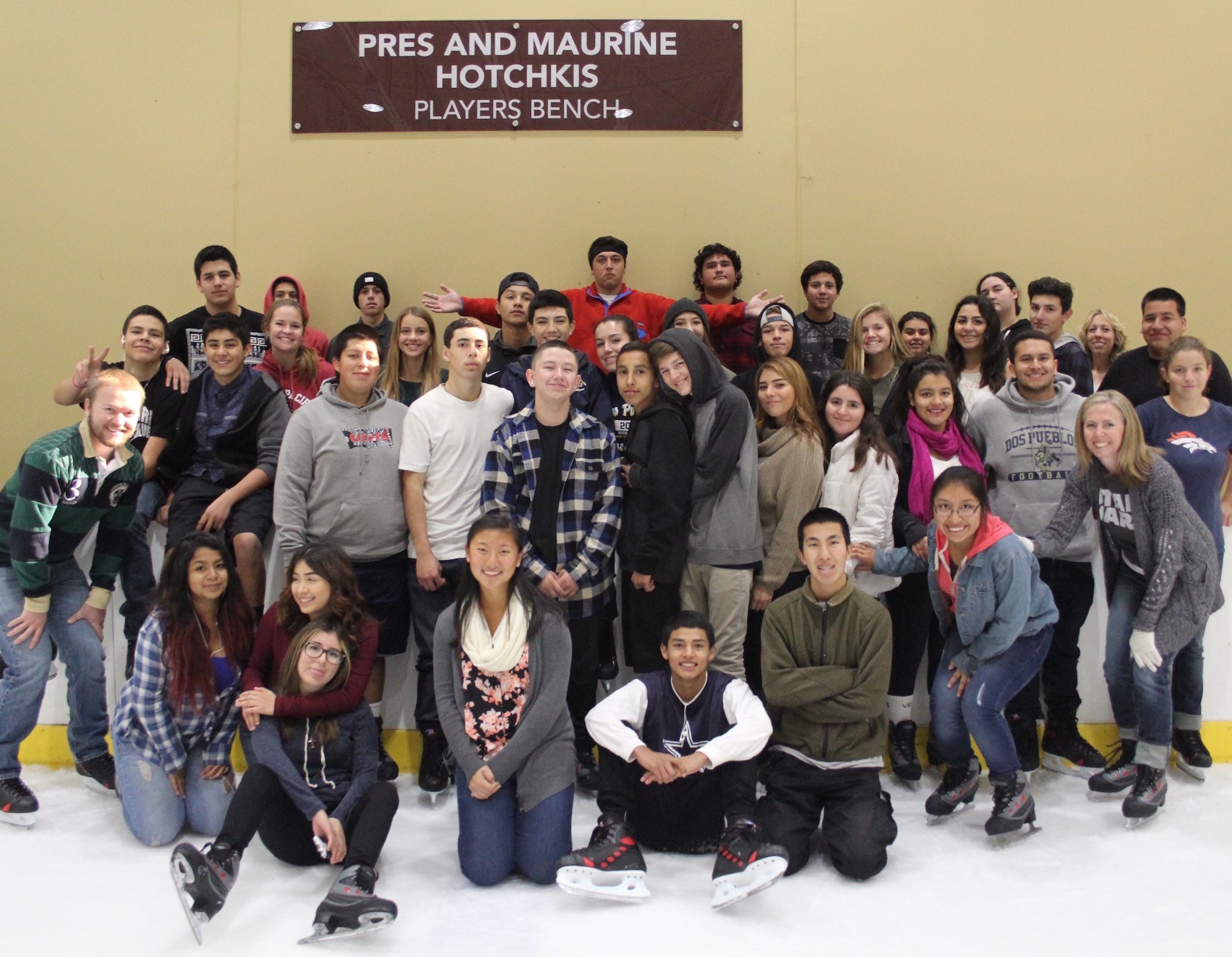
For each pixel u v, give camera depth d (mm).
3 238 5066
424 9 5012
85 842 2865
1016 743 3312
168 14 5035
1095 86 5023
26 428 5070
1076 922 2342
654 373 3211
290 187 5027
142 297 5047
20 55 5055
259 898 2496
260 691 2631
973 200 5031
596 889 2426
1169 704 2939
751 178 5023
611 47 5000
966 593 2818
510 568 2576
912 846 2811
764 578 3199
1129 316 5039
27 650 3020
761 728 2633
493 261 5023
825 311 4598
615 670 3398
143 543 3477
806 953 2205
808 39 5023
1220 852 2740
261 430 3479
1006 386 3473
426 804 3189
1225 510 3570
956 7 5020
